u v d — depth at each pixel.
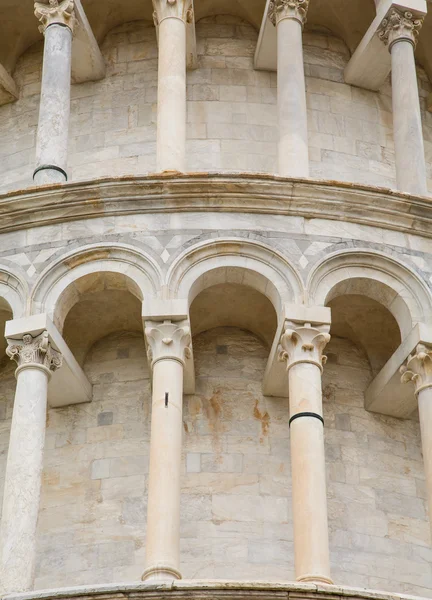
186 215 22.05
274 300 21.59
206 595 17.78
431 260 22.22
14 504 19.53
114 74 26.69
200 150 25.41
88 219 22.20
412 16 25.31
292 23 24.77
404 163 23.69
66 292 21.66
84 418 22.91
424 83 27.78
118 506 21.91
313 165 25.53
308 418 20.14
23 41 27.44
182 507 21.69
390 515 22.27
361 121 26.42
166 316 20.88
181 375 20.59
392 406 23.11
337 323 23.78
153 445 19.80
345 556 21.58
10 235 22.31
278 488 22.00
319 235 22.00
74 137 25.92
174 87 23.67
